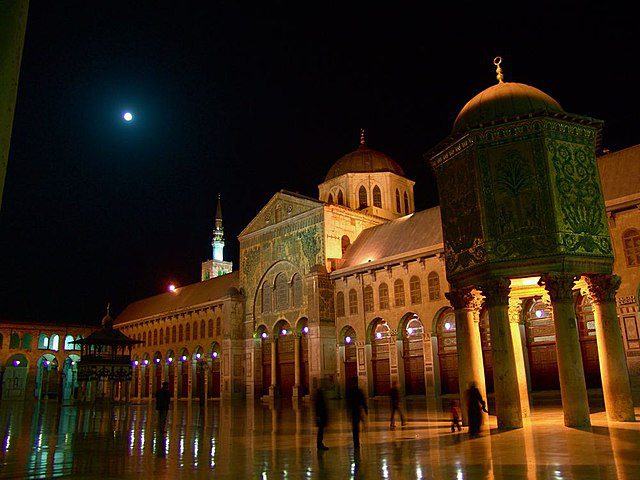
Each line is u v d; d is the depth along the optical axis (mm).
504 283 16078
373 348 41125
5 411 38375
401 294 39375
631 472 8695
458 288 17828
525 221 16156
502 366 15852
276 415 28109
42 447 16000
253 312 52125
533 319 33375
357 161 53438
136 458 13266
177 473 10781
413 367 38625
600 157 32719
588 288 16922
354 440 13359
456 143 17828
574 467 9344
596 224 16594
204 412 33188
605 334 16391
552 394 31125
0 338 70250
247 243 54375
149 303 75188
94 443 16859
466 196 17406
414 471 9828
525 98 17328
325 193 54031
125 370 45781
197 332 60219
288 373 47938
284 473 10312
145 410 36594
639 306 26766
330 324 43656
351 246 46719
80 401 47500
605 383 16359
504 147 16828
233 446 15062
